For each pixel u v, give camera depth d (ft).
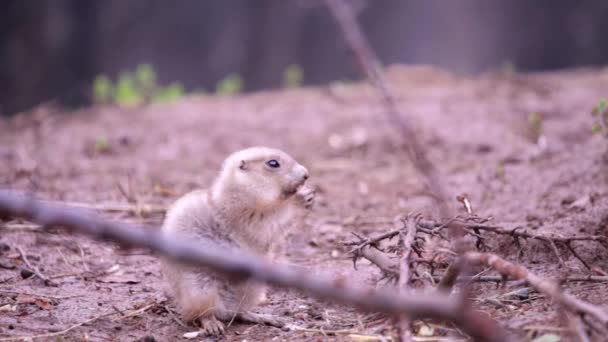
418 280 23.48
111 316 26.11
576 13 185.57
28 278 29.99
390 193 43.37
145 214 39.06
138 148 57.82
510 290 24.88
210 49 188.65
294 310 26.63
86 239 34.76
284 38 188.14
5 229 34.86
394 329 22.18
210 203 26.11
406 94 71.97
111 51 177.47
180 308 25.54
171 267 25.08
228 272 10.21
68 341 23.52
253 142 58.59
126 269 31.60
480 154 50.98
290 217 26.91
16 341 23.24
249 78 189.06
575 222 30.01
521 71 188.75
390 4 193.26
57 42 169.17
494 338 10.44
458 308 10.34
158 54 184.14
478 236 25.16
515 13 191.11
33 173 48.98
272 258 27.17
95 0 174.40
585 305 18.34
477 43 193.26
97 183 46.70
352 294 10.23
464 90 72.64
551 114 60.18
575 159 41.01
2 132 65.16
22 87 165.17
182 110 70.33
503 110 62.23
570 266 26.94
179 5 184.44
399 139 55.52
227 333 24.68
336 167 51.21
